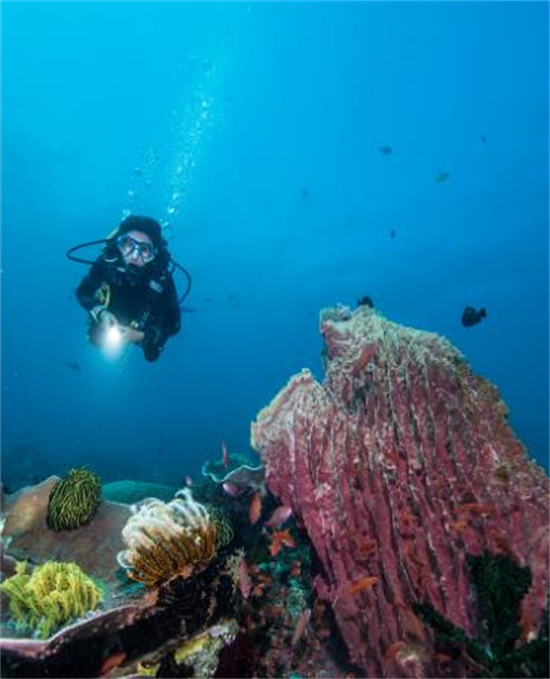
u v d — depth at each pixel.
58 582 2.85
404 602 2.93
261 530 4.31
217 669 2.86
